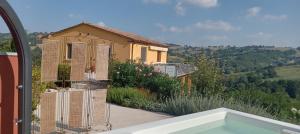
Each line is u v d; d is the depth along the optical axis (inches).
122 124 366.0
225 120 311.4
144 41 950.4
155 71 569.3
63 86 393.1
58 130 314.3
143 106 461.7
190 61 625.3
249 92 443.5
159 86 514.9
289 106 412.5
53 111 298.5
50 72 291.6
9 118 225.8
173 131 259.4
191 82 527.5
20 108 206.7
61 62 458.9
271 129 282.8
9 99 224.8
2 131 220.8
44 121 290.8
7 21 190.4
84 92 332.5
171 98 467.5
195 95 462.0
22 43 200.4
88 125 332.5
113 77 550.6
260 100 422.9
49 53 288.5
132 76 552.1
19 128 208.2
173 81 511.5
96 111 340.2
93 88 364.5
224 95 457.1
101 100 345.7
